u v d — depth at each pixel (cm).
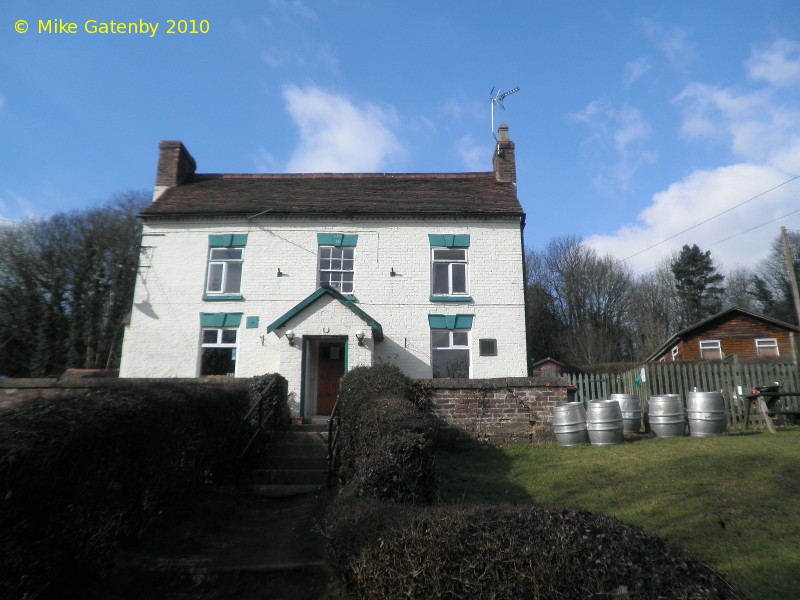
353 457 808
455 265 1811
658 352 3600
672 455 917
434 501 585
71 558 488
